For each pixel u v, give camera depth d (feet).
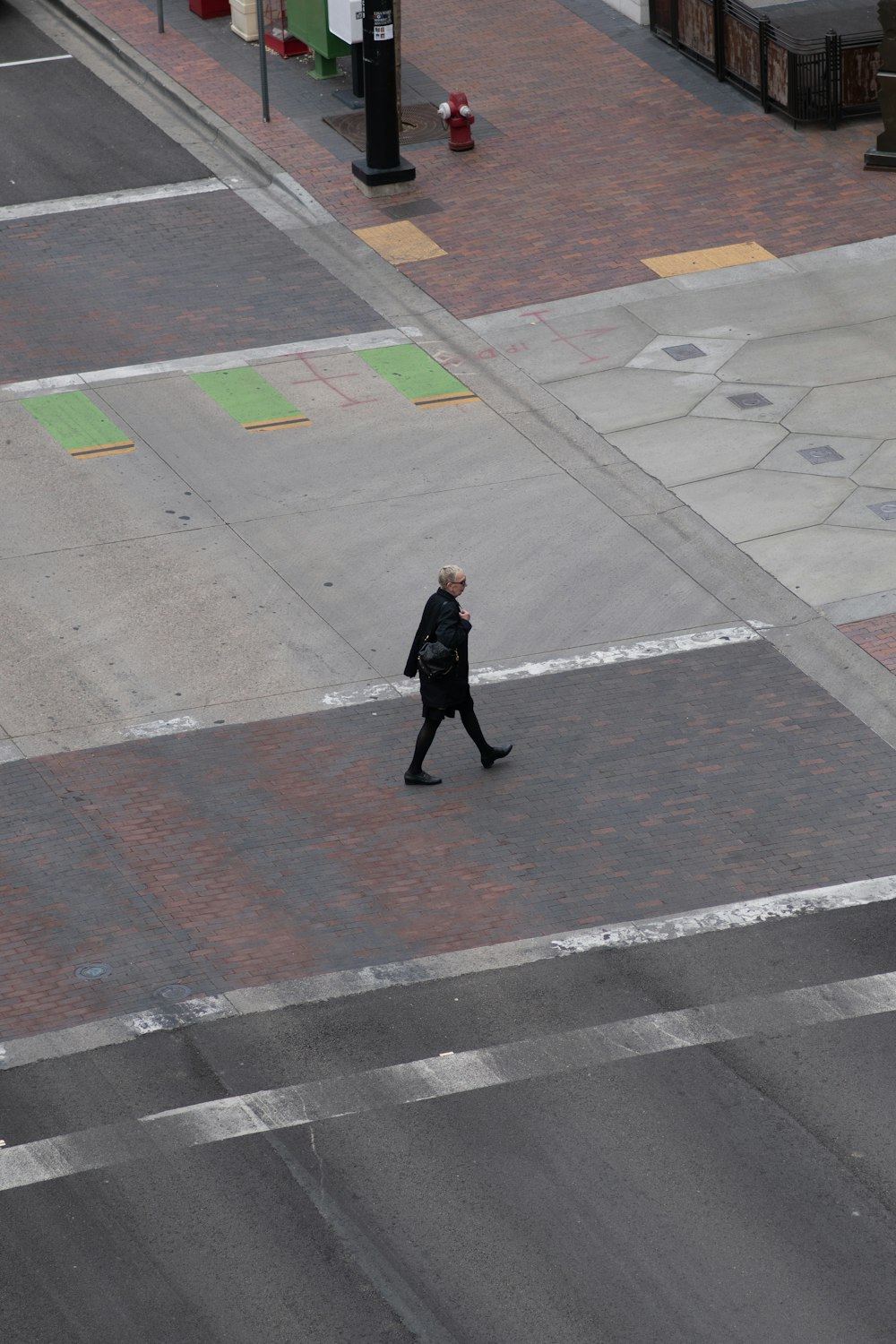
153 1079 165.99
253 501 258.57
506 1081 164.55
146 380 289.33
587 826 199.31
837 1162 153.99
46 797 204.33
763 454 265.54
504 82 387.75
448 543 248.32
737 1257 144.36
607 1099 161.89
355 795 204.95
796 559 242.78
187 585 240.53
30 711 217.97
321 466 266.57
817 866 192.24
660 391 282.56
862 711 215.92
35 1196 152.35
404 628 231.91
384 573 242.17
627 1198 150.61
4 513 255.91
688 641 229.04
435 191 346.74
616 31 408.26
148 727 215.31
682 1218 148.36
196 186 353.51
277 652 227.81
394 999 175.73
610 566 243.19
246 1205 150.82
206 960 181.68
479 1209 149.79
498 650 228.02
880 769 206.28
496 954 181.47
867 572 239.71
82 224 339.36
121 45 407.03
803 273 313.53
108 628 232.32
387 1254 145.48
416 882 192.13
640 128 366.43
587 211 336.70
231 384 287.69
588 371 289.12
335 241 331.77
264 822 200.95
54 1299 142.20
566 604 236.22
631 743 211.82
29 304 312.29
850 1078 163.63
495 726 214.90
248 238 334.03
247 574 242.58
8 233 336.29
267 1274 143.95
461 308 309.01
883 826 197.47
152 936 184.85
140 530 252.01
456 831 199.21
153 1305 141.38
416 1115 160.66
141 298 313.94
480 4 425.69
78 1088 165.07
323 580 241.35
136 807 203.00
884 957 179.11
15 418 279.28
